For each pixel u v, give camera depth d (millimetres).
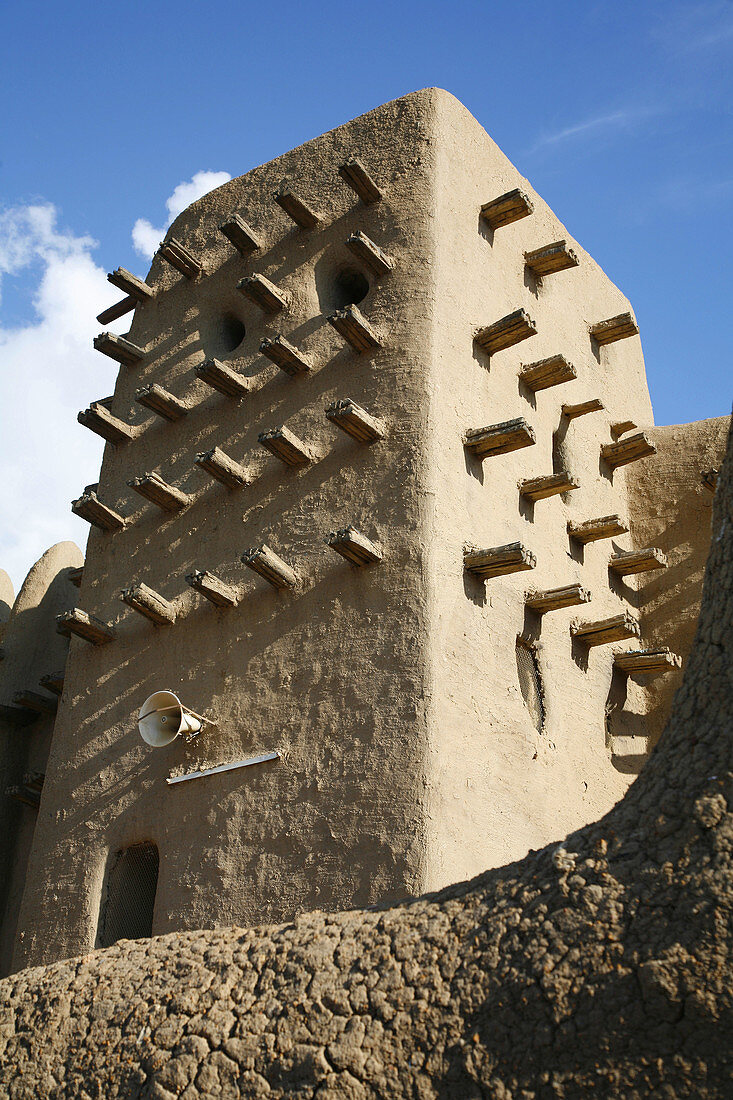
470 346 10773
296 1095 5508
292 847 8938
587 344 13188
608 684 11406
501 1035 5129
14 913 12438
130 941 7180
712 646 5551
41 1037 6641
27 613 14805
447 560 9562
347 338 10445
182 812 9781
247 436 11109
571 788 10156
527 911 5410
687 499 13000
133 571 11414
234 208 12531
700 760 5301
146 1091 5992
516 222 12266
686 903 4934
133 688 10773
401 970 5609
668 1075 4711
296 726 9430
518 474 10953
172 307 12578
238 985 6168
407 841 8391
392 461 9938
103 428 12008
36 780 12203
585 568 11727
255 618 10195
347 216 11406
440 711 8898
